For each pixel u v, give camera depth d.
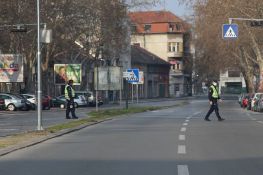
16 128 27.16
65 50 70.50
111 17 72.44
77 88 86.44
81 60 82.81
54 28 64.75
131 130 24.95
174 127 26.53
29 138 20.56
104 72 51.16
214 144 18.44
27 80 68.31
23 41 65.75
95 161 14.50
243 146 17.86
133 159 14.80
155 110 51.31
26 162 14.48
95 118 34.31
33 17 61.97
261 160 14.57
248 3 61.00
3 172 12.82
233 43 78.69
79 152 16.56
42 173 12.62
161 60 138.75
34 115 42.84
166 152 16.28
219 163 13.96
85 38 73.44
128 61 114.50
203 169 12.98
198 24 78.81
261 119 34.38
